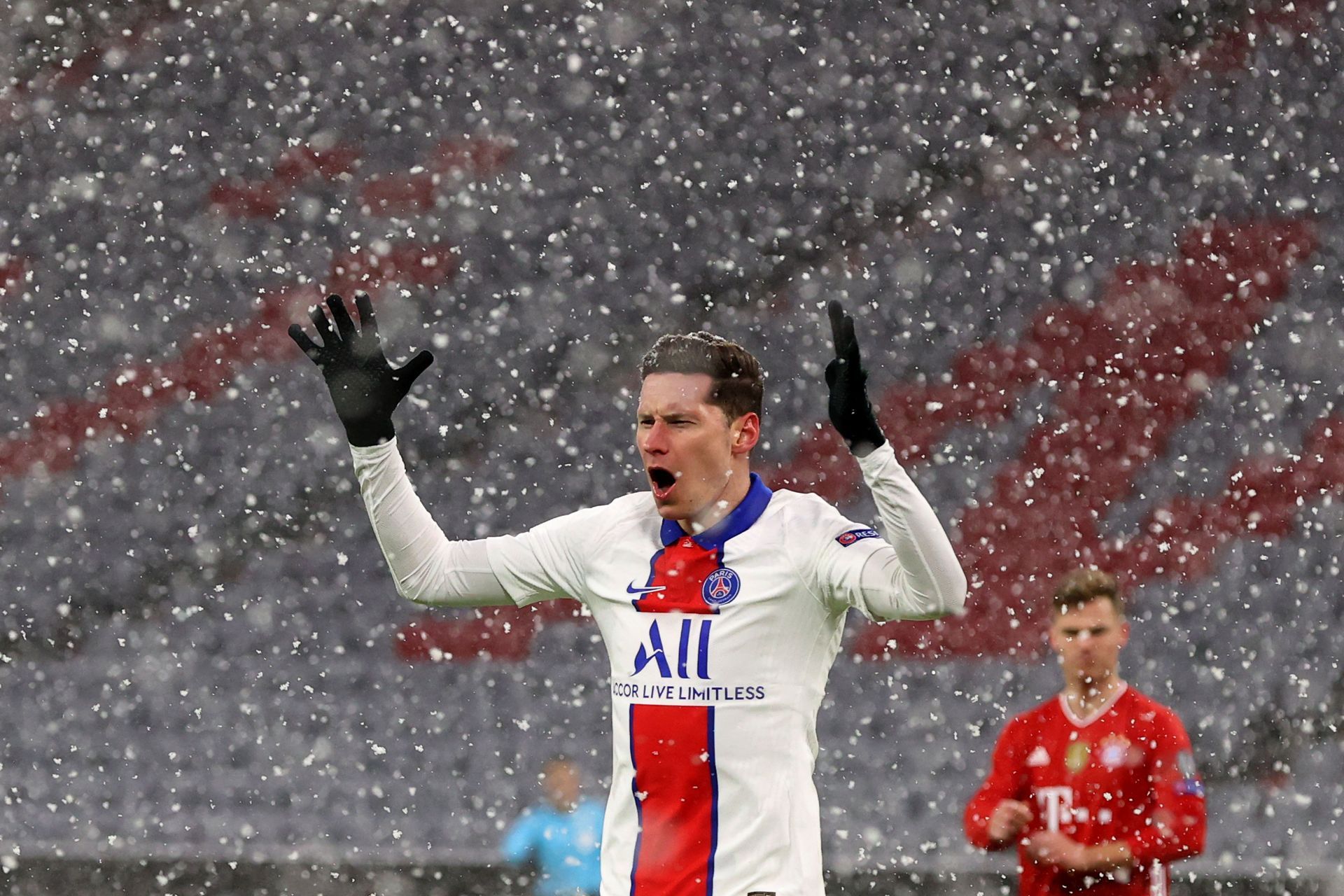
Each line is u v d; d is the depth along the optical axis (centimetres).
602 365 3959
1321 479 3538
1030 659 3183
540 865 2020
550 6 4472
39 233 4194
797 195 4206
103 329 4047
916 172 4184
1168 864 1167
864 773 2736
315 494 3734
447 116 4359
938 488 3597
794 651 804
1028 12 4341
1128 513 3516
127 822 2584
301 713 3084
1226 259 3953
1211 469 3578
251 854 2191
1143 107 4191
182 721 3080
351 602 3459
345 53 4431
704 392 798
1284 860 2136
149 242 4188
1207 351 3806
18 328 4047
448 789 2773
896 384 3809
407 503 848
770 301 4019
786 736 796
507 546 869
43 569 3562
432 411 3859
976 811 1197
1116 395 3750
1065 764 1172
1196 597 3306
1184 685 3050
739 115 4328
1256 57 4206
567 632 3259
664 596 812
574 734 3006
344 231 4197
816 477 3666
